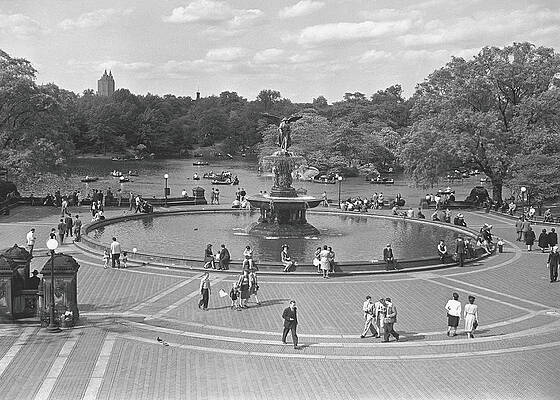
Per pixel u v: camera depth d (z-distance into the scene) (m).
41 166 91.12
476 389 24.70
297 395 23.89
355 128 194.00
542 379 25.94
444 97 102.38
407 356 28.94
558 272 49.69
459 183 165.25
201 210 83.69
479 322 35.59
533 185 84.75
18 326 32.72
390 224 75.12
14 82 91.81
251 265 43.97
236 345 30.17
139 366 26.84
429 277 47.38
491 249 58.44
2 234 63.38
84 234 61.28
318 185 155.25
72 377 25.41
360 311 37.25
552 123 94.69
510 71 95.50
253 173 192.88
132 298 39.34
